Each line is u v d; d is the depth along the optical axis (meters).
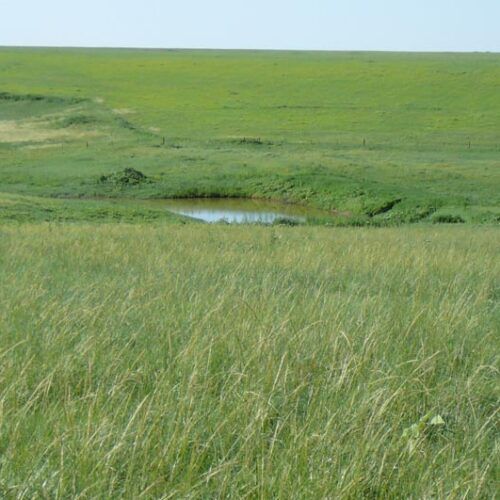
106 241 17.98
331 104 88.69
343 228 30.98
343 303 10.20
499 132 75.31
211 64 122.38
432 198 46.75
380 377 7.29
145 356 7.83
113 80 105.12
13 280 11.77
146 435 5.82
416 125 78.12
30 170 54.94
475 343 8.66
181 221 36.91
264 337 7.91
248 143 67.06
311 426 6.20
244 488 5.26
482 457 5.88
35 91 91.69
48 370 7.36
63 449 5.57
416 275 13.21
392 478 5.41
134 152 61.25
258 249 17.20
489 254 17.14
